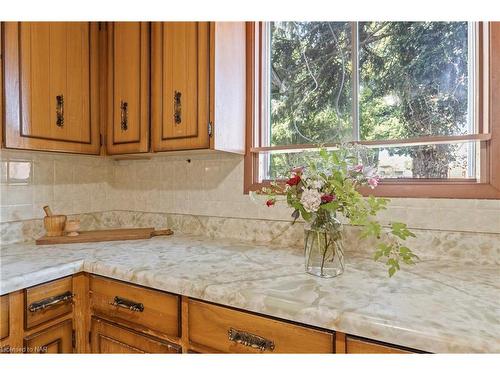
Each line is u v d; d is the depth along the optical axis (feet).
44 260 3.62
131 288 3.31
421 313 2.18
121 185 6.25
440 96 3.89
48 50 4.28
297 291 2.63
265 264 3.48
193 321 2.90
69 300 3.51
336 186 2.97
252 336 2.58
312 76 4.74
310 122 4.75
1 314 2.94
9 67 3.86
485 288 2.69
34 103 4.11
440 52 3.89
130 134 4.81
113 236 4.85
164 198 5.76
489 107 3.51
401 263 3.48
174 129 4.45
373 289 2.67
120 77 4.89
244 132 4.92
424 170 3.96
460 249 3.57
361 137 4.36
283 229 4.61
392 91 4.17
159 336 3.10
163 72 4.53
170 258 3.74
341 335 2.23
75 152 4.63
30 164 4.87
